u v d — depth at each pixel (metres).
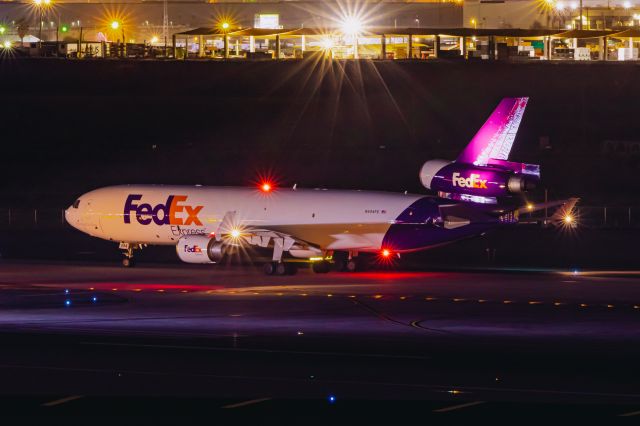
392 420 92.19
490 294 193.25
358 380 110.19
